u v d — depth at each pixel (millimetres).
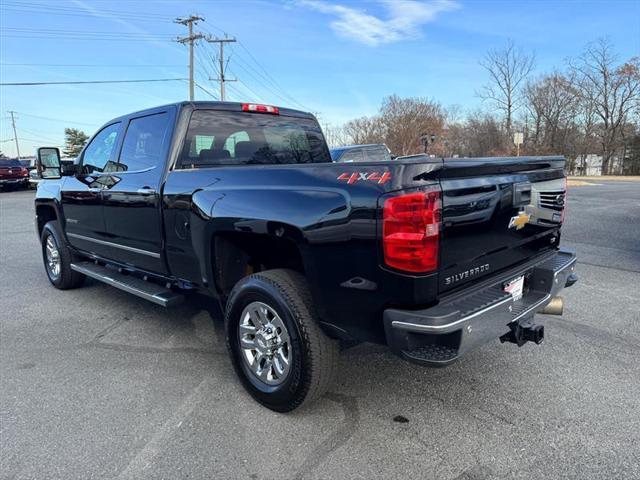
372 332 2645
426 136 34844
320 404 3207
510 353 3990
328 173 2740
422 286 2441
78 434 2867
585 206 15359
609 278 6367
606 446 2727
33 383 3525
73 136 67375
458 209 2588
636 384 3449
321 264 2703
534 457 2637
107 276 4723
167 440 2805
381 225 2441
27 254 8484
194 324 4758
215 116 4109
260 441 2795
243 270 3582
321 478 2480
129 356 4004
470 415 3064
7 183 24922
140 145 4270
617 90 57062
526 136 57500
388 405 3191
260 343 3160
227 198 3227
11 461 2613
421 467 2562
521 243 3246
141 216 4098
